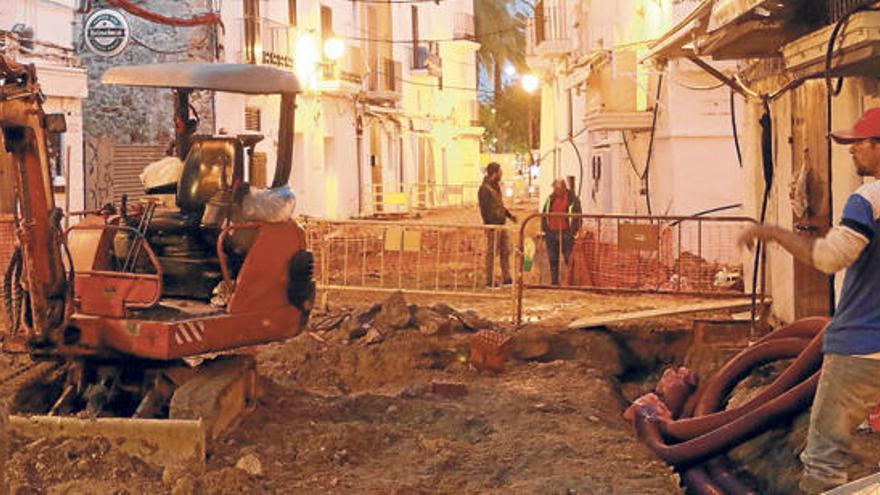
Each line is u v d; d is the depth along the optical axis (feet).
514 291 47.93
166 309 30.14
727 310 46.03
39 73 70.74
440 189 186.29
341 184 132.26
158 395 30.60
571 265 56.59
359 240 69.56
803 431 29.12
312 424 30.30
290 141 31.81
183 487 24.76
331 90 123.54
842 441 22.29
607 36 81.92
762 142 45.65
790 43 33.63
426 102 180.96
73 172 75.51
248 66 30.91
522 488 26.18
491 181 60.39
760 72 46.21
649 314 45.88
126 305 29.09
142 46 94.84
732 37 37.29
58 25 75.36
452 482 26.63
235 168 31.17
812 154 38.81
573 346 44.55
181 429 26.11
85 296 29.63
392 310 44.57
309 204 120.98
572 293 57.26
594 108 76.69
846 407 22.08
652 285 54.03
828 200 38.70
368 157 146.20
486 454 29.25
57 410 30.50
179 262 31.22
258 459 27.14
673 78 64.23
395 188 161.07
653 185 70.38
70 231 31.17
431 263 71.67
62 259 29.76
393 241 51.37
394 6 162.30
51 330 29.04
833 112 37.27
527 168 277.64
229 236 30.81
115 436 26.30
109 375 30.89
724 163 64.64
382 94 144.36
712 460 30.01
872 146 21.84
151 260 30.27
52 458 25.86
